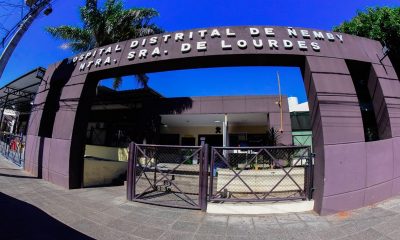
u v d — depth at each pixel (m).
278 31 6.30
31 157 9.38
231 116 15.49
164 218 5.04
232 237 4.16
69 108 7.86
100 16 13.13
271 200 5.61
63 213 5.18
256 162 6.81
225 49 6.27
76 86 7.85
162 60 6.60
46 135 9.26
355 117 5.58
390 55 8.20
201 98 14.62
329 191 5.07
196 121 17.92
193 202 5.89
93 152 12.98
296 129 16.23
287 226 4.56
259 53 6.12
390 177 5.89
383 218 4.64
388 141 5.95
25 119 21.30
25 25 7.64
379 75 6.24
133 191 6.32
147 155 7.10
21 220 4.61
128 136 16.17
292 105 19.81
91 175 8.48
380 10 8.68
